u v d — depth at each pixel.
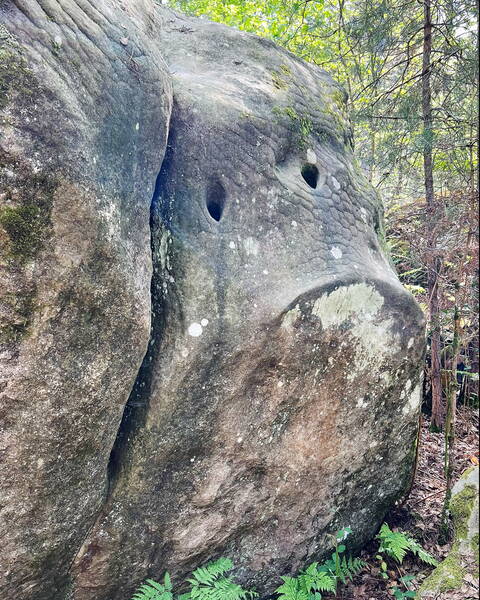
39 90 1.66
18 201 1.66
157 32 3.17
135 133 2.10
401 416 3.24
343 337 2.83
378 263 3.20
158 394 2.34
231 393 2.52
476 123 4.97
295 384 2.71
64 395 1.93
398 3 5.80
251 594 2.77
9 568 2.03
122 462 2.38
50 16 1.78
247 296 2.50
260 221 2.64
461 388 5.01
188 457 2.49
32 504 2.00
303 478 2.91
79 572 2.37
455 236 4.50
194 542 2.64
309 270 2.72
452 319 5.07
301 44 8.54
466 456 4.36
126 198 2.04
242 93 2.87
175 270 2.38
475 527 2.50
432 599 2.43
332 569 3.04
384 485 3.31
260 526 2.87
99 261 1.90
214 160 2.54
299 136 3.03
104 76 1.95
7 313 1.74
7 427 1.83
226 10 9.47
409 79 5.57
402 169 6.34
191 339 2.35
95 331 1.97
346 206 3.16
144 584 2.57
